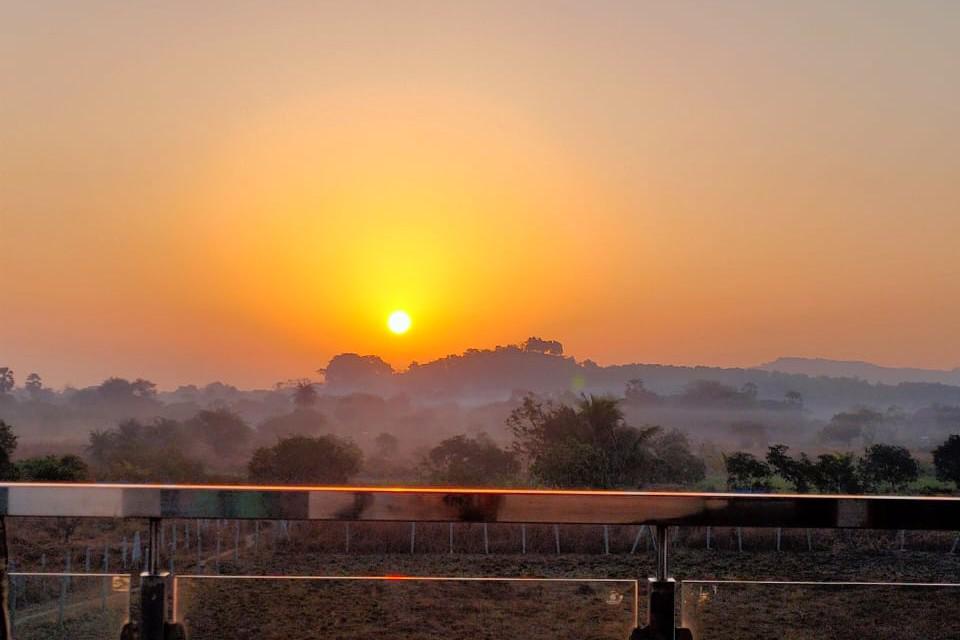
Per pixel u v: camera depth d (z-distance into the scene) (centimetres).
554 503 196
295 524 842
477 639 206
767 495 196
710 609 205
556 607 205
